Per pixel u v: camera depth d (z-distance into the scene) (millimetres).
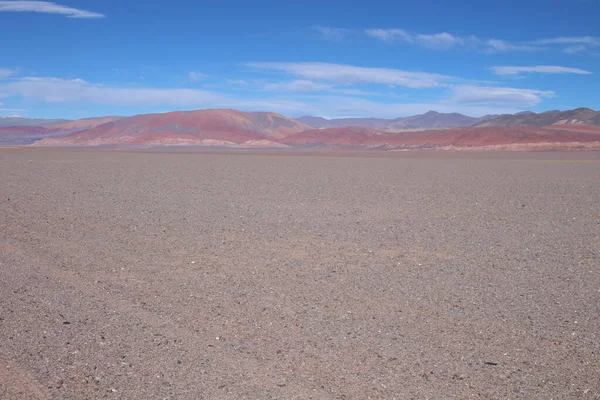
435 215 17703
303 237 13875
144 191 23391
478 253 12297
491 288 9602
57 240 13344
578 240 13828
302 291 9352
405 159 63031
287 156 69812
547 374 6297
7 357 6496
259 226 15320
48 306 8430
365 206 19516
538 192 24797
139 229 14742
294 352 6801
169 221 15961
